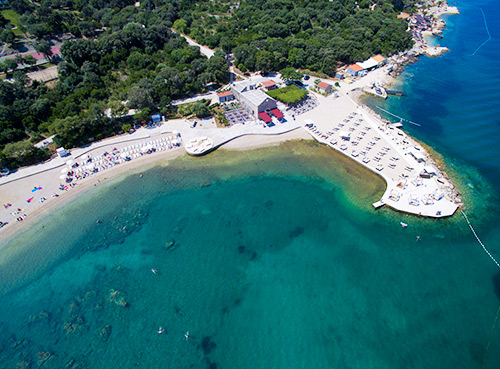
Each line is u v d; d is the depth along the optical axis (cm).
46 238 7262
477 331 5175
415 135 9931
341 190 8106
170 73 11919
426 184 7956
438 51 16650
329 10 18600
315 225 7200
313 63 14000
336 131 10050
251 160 9256
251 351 5075
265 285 6022
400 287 5866
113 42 13975
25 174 8744
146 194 8300
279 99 11250
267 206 7744
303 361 4912
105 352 5156
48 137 9981
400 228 7038
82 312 5753
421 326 5272
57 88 11744
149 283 6175
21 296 6128
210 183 8550
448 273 6084
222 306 5725
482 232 6856
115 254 6819
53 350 5225
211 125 10562
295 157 9281
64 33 15850
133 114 10800
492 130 9969
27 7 16725
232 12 19725
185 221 7481
